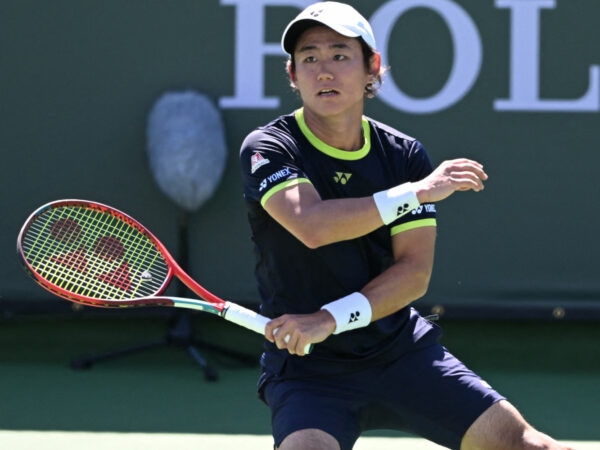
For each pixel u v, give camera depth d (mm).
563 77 20797
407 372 10930
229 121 20859
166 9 20734
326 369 10898
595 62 20797
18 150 20812
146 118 20734
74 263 12109
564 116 20828
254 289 20969
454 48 20797
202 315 21344
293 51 11016
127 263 12219
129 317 23797
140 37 20750
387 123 20891
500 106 20844
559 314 20891
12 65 20734
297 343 10266
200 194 20031
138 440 16703
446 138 20891
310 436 10227
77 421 17703
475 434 10672
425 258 11094
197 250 20906
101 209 11617
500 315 20906
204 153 19922
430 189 10195
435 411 10820
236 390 19812
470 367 21594
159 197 20797
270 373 11141
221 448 16375
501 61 20797
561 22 20734
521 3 20703
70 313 20891
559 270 20953
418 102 20859
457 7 20750
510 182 20906
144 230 11641
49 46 20719
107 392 19500
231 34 20797
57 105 20797
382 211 10234
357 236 10375
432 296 20938
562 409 18891
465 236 20922
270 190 10555
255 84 20828
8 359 21641
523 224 20938
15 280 20828
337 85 10656
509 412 10680
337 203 10344
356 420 10891
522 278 20922
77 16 20688
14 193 20828
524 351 22766
